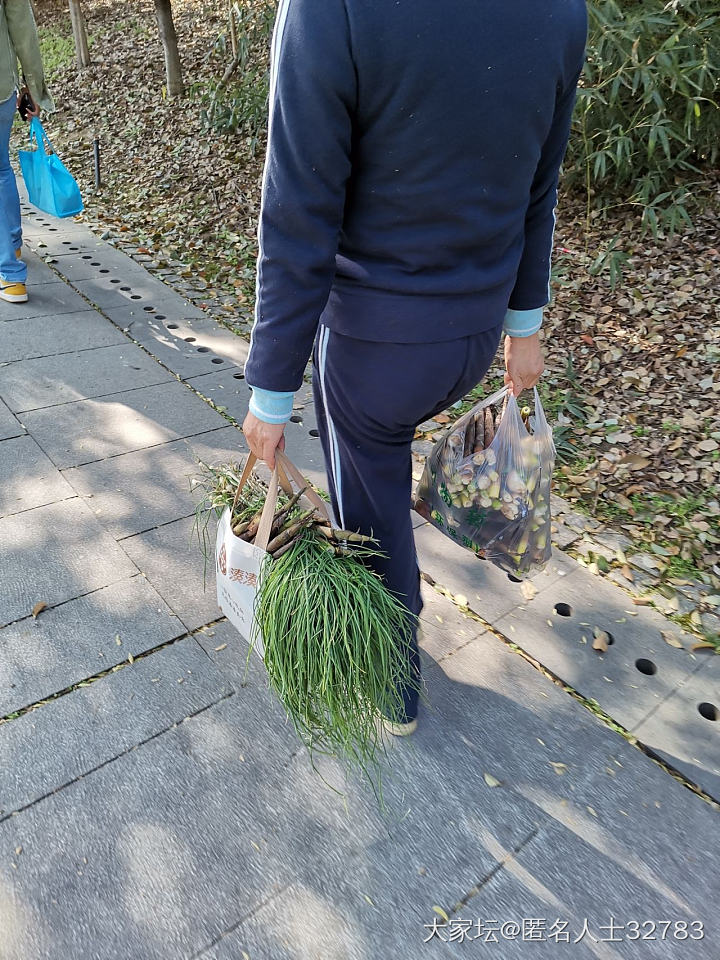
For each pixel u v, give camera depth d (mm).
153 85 8398
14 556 2240
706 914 1479
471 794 1678
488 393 3457
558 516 2662
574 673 2000
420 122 1060
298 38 1024
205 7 10156
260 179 5949
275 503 1374
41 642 1968
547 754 1780
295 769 1701
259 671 1930
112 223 5395
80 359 3457
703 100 4492
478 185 1145
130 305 4113
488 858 1555
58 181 3869
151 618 2066
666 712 1903
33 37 3604
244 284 4504
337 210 1151
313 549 1412
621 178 4934
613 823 1637
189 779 1665
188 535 2377
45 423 2932
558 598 2262
